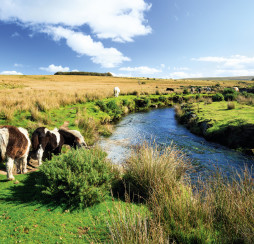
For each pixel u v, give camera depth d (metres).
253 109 15.33
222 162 7.98
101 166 4.80
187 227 3.03
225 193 3.42
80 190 3.86
